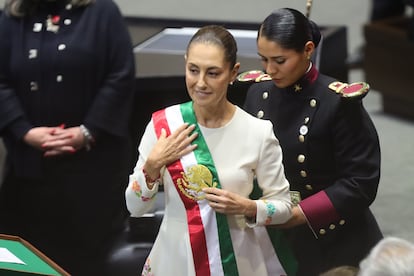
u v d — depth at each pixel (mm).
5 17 13461
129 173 14492
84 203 14023
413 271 7184
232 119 9688
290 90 10844
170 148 9570
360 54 25031
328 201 10688
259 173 9750
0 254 9453
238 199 9539
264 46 10336
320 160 10797
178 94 15508
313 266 11156
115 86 13453
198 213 9648
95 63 13344
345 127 10594
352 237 11078
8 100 13453
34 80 13359
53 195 14031
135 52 16766
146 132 9906
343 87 10625
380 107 23516
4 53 13453
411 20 21953
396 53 22359
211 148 9641
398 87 22562
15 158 13773
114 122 13531
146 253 13883
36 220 14273
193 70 9406
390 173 19984
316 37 10602
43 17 13359
